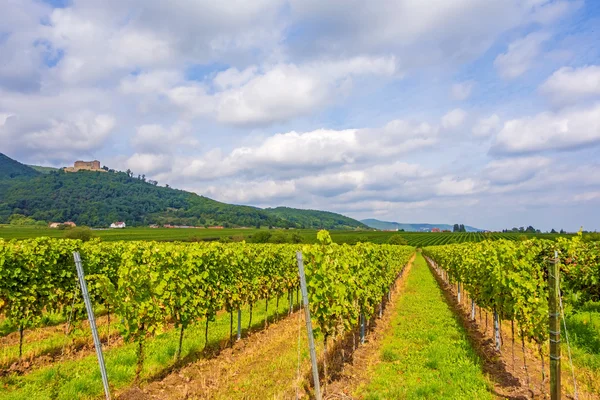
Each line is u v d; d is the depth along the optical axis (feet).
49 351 39.96
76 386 29.30
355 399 28.30
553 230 456.86
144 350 39.32
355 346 42.50
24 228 415.03
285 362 35.94
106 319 56.65
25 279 39.63
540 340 29.73
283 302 75.61
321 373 33.35
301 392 29.30
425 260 228.43
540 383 31.30
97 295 47.29
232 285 45.19
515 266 35.45
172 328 50.93
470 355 37.42
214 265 42.93
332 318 32.78
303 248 32.63
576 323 44.88
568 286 44.21
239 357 38.45
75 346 41.60
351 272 40.50
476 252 53.16
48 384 30.55
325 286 32.01
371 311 47.01
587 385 29.99
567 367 33.94
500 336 43.27
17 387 30.40
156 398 27.71
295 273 65.92
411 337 44.98
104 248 57.88
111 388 30.09
